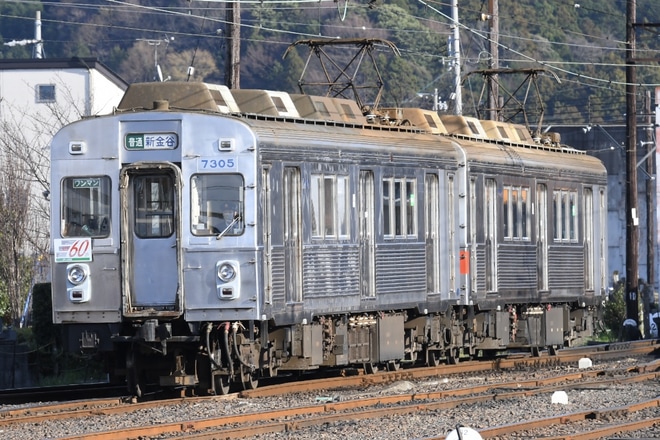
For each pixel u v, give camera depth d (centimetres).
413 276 5544
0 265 7888
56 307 4612
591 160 7531
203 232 4478
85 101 11656
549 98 19775
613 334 9844
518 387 4944
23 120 11700
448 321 5919
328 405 4141
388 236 5359
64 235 4609
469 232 6000
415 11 19925
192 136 4497
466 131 6384
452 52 9500
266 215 4519
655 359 6562
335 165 4972
